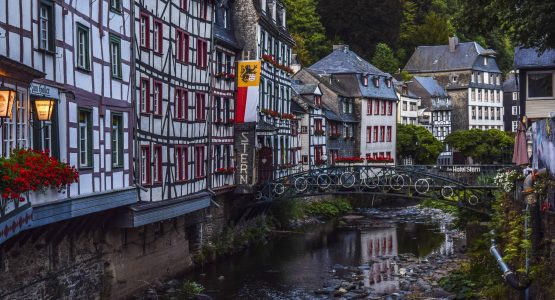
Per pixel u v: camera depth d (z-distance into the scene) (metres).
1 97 13.17
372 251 36.78
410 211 55.69
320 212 51.34
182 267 29.72
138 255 25.48
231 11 38.34
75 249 20.77
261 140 40.91
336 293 26.81
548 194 17.30
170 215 26.81
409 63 103.44
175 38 28.98
